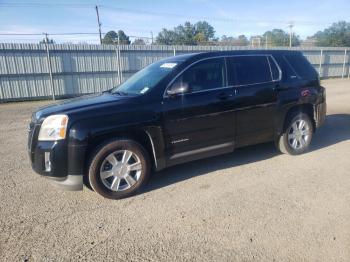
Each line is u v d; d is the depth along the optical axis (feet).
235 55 15.93
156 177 15.42
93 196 13.48
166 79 14.03
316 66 91.09
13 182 15.19
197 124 14.53
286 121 17.54
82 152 12.18
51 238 10.36
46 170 12.41
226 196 13.07
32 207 12.55
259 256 9.12
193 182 14.66
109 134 12.85
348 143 20.39
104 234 10.53
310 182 14.25
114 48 62.95
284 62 17.47
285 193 13.16
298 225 10.65
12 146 22.16
